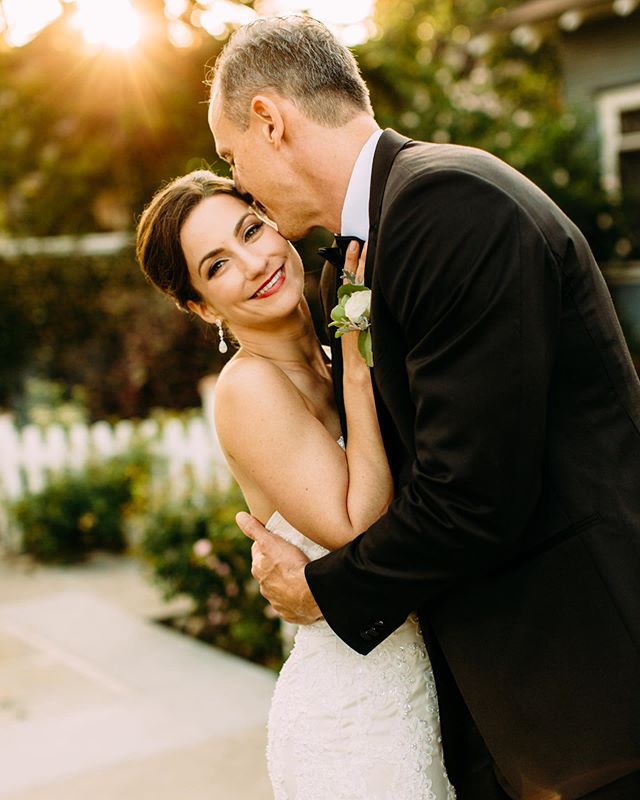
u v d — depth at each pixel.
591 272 1.76
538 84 18.25
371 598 1.79
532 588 1.77
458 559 1.68
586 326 1.72
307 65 1.89
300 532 2.04
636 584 1.72
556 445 1.74
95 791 3.36
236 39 1.96
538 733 1.79
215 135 2.01
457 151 1.75
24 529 6.82
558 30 10.79
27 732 3.88
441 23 20.06
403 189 1.70
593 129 10.48
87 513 6.74
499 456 1.62
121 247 11.09
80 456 7.03
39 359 11.55
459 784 2.06
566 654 1.75
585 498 1.73
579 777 1.77
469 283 1.61
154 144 9.74
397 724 1.99
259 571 2.04
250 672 4.44
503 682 1.81
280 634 4.55
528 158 10.09
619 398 1.77
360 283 1.91
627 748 1.72
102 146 9.93
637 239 10.19
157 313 10.39
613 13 10.17
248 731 3.80
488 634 1.82
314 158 1.90
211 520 4.95
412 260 1.67
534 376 1.62
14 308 11.41
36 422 8.44
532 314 1.62
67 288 11.33
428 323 1.67
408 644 2.03
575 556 1.73
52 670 4.59
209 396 6.23
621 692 1.71
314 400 2.16
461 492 1.65
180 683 4.34
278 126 1.89
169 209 2.04
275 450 1.96
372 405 1.96
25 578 6.34
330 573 1.84
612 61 10.41
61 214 10.99
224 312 2.11
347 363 1.96
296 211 1.98
